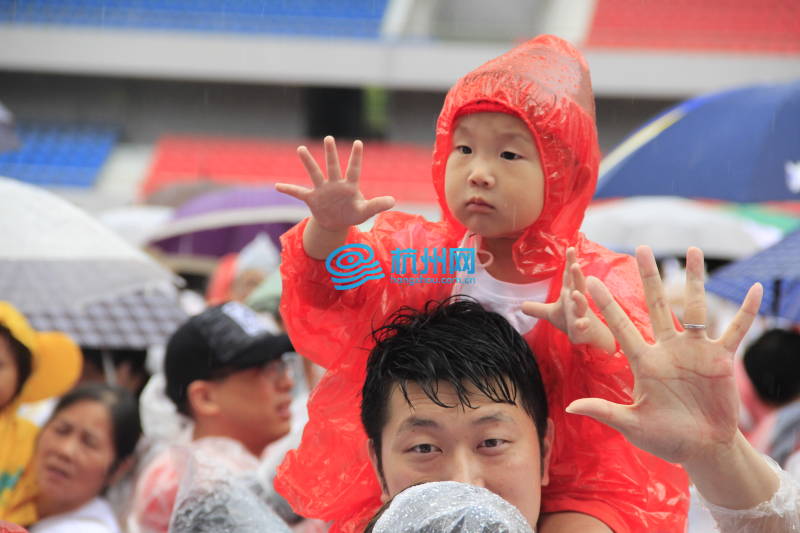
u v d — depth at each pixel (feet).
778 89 59.52
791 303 49.88
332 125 221.05
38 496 33.53
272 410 34.40
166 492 31.48
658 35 211.82
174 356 34.91
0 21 212.02
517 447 18.79
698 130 59.72
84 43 202.08
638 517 20.03
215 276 73.51
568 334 18.62
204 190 107.76
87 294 40.83
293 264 20.45
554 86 20.29
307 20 218.79
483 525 14.28
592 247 21.91
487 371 18.74
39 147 209.05
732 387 17.42
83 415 33.22
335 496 21.31
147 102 216.74
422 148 213.25
